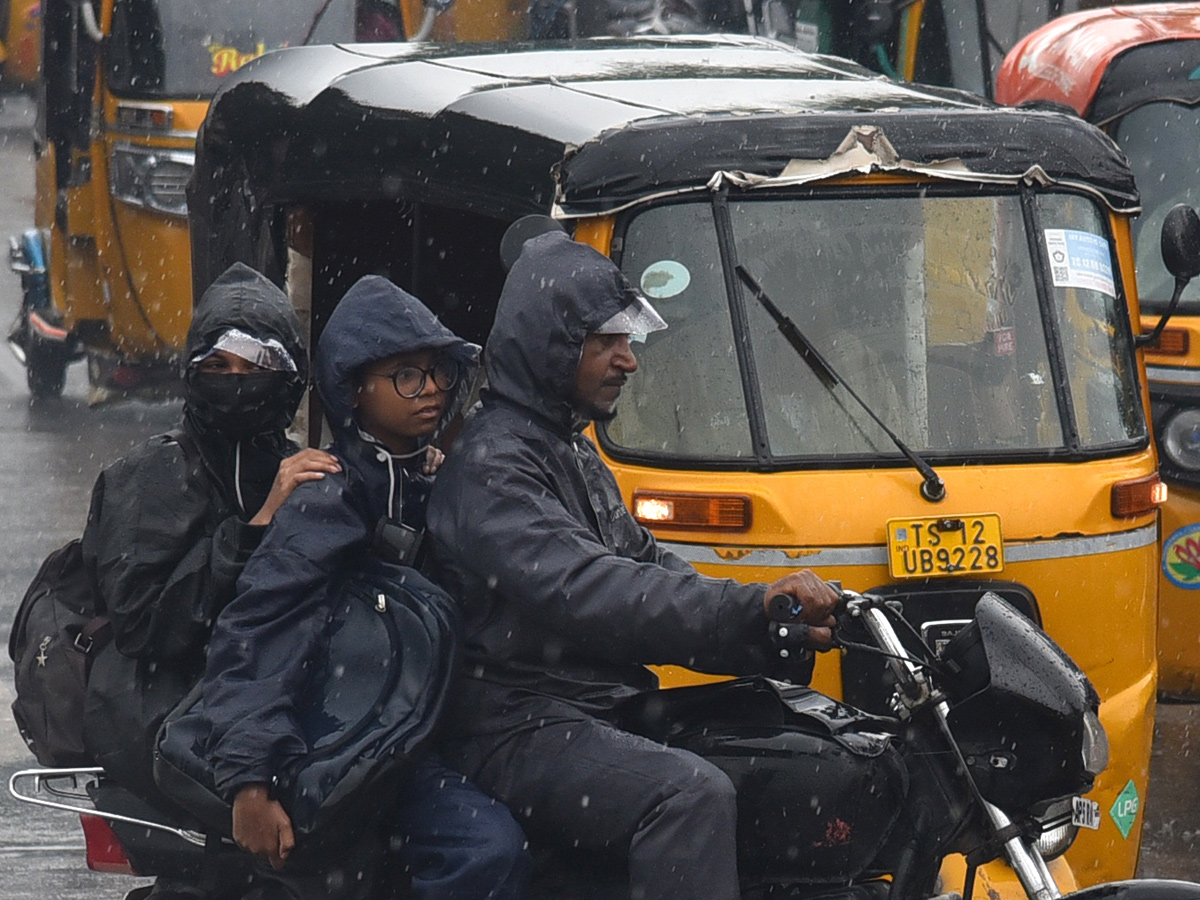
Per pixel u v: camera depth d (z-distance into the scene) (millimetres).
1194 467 30594
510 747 15766
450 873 15492
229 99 33688
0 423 60250
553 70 28641
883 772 15406
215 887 17094
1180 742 32062
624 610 15125
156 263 56312
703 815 15055
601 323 15789
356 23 58594
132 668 17266
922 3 49438
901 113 24406
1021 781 14664
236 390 17234
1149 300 32625
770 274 23609
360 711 15367
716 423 23109
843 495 22609
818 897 15742
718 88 26453
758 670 15289
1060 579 23062
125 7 56719
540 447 15930
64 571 18719
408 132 27953
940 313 23953
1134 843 23906
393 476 16109
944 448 23391
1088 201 25047
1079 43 36625
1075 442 23719
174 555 17219
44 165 63219
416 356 16047
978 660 14820
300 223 32000
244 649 15406
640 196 23359
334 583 15828
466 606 15945
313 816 15117
